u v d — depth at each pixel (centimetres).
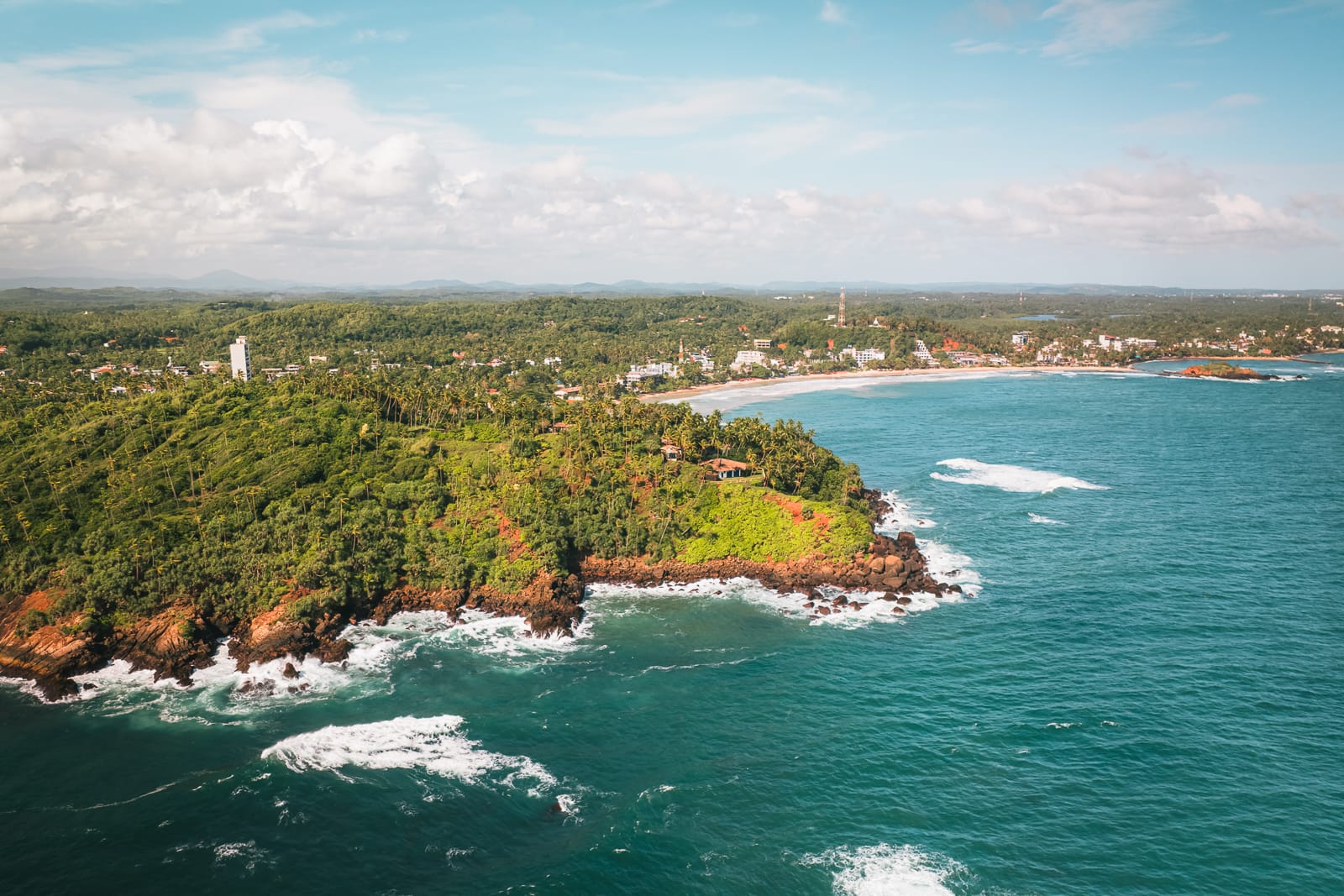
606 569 14500
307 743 9656
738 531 15362
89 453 15650
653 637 12431
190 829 8256
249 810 8538
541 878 7600
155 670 11306
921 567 14600
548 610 12812
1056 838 8000
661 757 9419
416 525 14450
